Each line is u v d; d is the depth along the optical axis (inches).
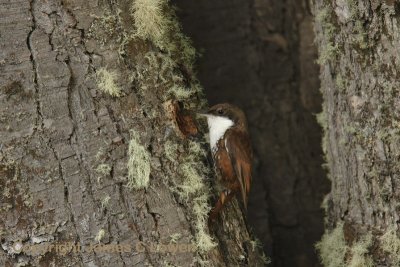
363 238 360.8
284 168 505.7
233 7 502.0
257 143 505.4
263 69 505.4
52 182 304.8
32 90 302.5
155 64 325.4
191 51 366.3
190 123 339.3
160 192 318.7
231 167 375.9
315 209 503.8
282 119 506.0
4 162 299.4
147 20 320.8
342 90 362.3
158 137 321.4
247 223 365.1
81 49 309.7
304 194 504.7
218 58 505.4
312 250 502.6
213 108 381.1
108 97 313.3
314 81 499.8
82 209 308.0
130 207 314.0
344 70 358.6
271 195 506.0
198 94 376.5
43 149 303.9
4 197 300.2
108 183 311.1
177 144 326.0
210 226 332.5
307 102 503.2
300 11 497.0
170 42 344.8
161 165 320.2
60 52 306.5
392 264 349.4
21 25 301.6
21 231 302.5
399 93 337.4
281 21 500.4
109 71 313.6
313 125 503.2
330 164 394.6
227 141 377.1
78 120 308.3
